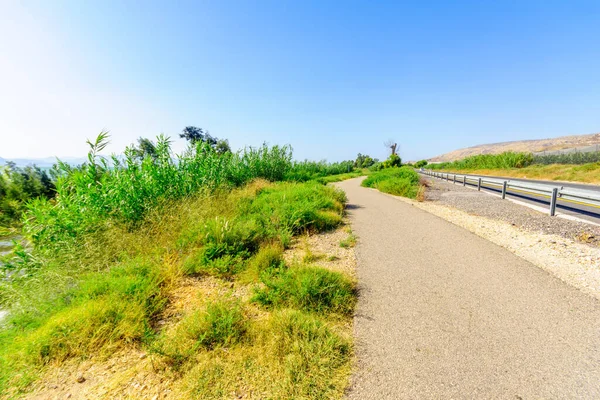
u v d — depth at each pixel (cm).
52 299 343
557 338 252
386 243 550
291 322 261
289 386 199
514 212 812
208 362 225
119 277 359
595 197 689
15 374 226
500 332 262
